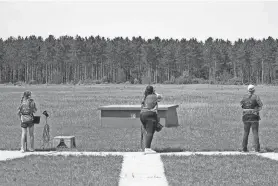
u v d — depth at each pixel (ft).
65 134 69.10
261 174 37.63
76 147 54.60
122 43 617.21
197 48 605.73
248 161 43.60
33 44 602.85
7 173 38.37
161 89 312.91
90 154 48.73
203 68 630.74
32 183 34.50
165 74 636.89
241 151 51.03
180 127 78.33
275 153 49.32
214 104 138.21
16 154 49.06
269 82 571.69
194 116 99.81
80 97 186.29
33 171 39.27
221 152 50.21
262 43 581.12
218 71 625.00
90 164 42.45
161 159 44.98
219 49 615.16
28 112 50.93
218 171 38.83
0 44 606.96
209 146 55.16
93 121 90.84
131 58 620.90
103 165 41.93
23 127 50.72
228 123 85.61
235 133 69.67
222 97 183.32
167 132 70.79
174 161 43.68
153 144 57.26
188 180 35.35
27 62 599.98
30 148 51.55
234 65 597.52
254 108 49.98
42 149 52.95
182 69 621.72
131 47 625.41
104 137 65.00
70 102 150.41
